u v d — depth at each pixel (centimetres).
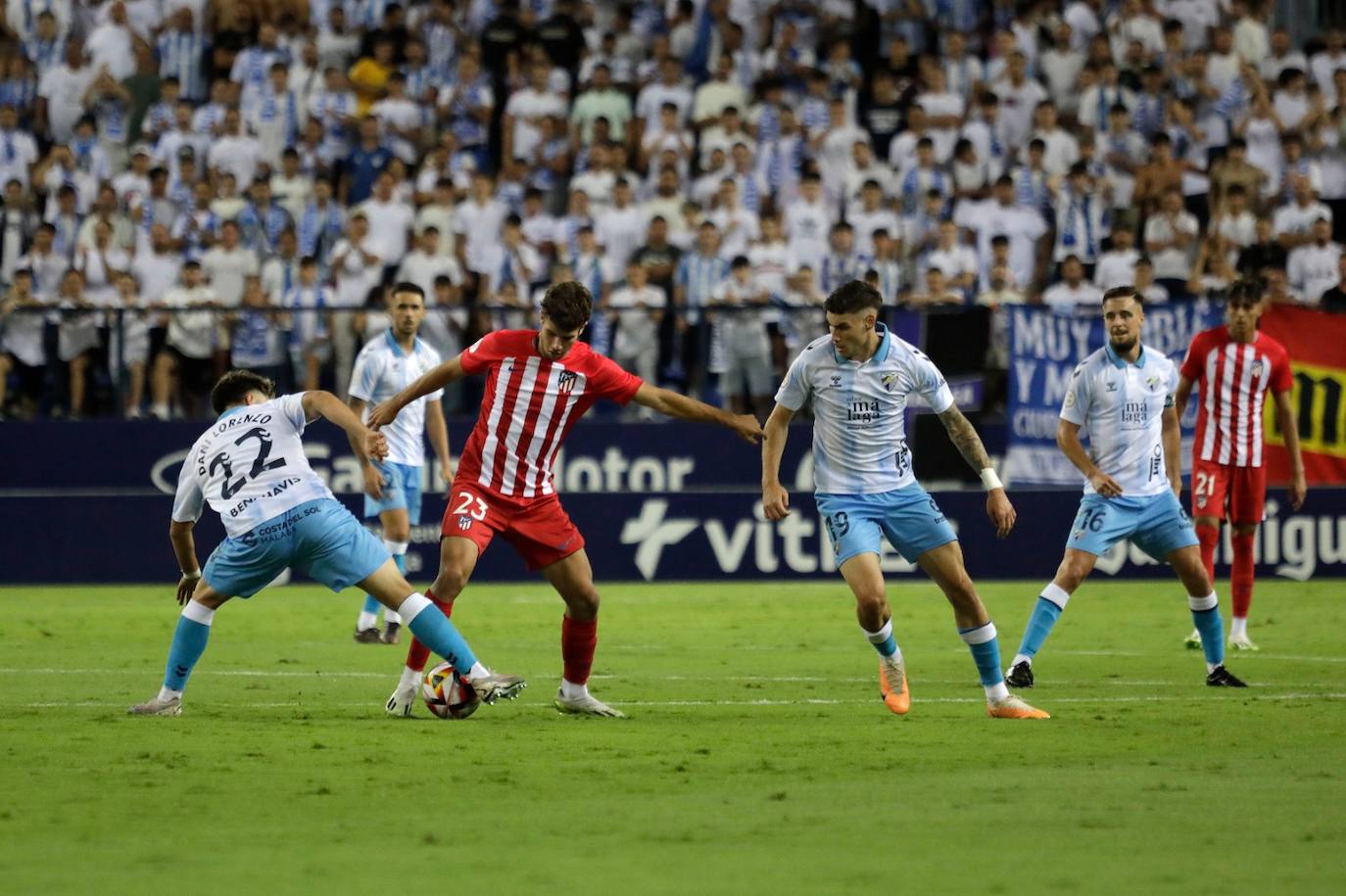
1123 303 3712
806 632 5003
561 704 3189
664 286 7131
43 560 6438
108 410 6519
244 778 2462
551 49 8588
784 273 7219
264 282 7225
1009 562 6525
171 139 8138
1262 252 7350
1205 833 2061
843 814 2189
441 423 4741
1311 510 6531
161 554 6488
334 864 1889
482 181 7575
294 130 8219
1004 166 7969
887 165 7944
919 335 6475
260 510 2984
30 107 8594
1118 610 5603
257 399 3091
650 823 2130
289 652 4450
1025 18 8581
